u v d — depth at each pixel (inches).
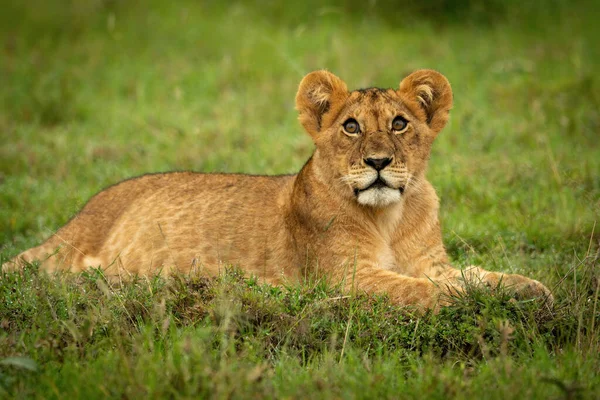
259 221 423.2
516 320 334.6
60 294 348.2
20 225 520.7
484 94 797.9
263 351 315.3
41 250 453.1
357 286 384.8
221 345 304.2
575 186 529.7
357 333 329.4
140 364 277.7
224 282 352.8
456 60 918.4
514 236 468.4
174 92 824.3
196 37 1012.5
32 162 635.5
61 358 296.7
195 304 342.0
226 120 743.1
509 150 639.1
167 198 444.1
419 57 935.7
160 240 432.5
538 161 595.5
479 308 339.9
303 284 386.6
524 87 796.0
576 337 321.7
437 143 656.4
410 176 394.0
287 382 282.0
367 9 1106.1
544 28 1063.0
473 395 270.1
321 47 970.7
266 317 333.1
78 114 787.4
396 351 313.3
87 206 470.0
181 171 463.8
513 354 318.3
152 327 312.3
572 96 760.3
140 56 956.6
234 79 871.7
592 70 850.8
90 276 386.3
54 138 703.1
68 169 619.8
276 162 623.8
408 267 412.2
